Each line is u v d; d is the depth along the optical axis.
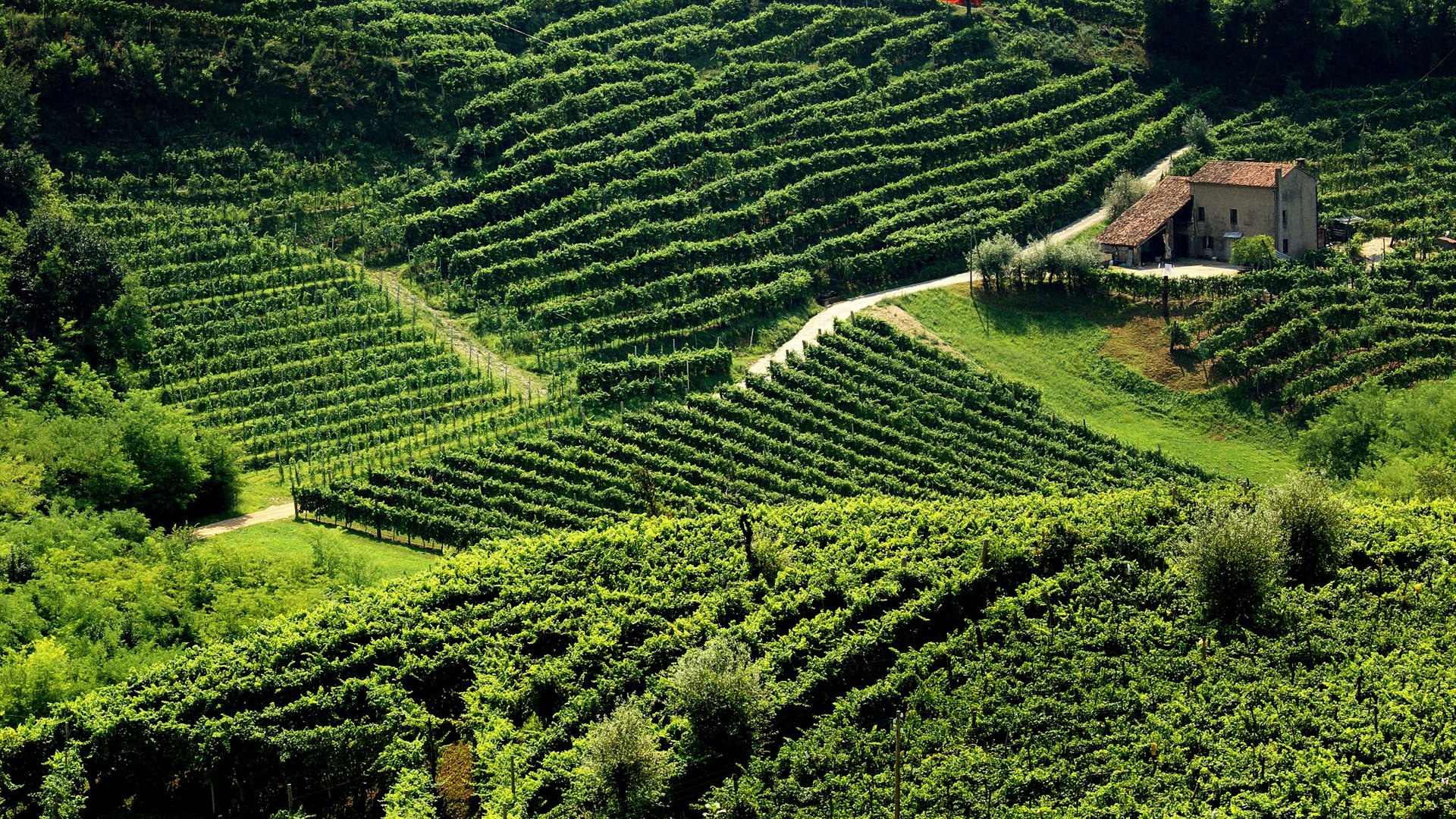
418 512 115.69
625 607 87.50
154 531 111.62
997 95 184.50
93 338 134.50
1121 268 153.00
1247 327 135.50
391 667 82.44
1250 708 76.56
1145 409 134.25
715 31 191.00
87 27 161.62
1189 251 157.38
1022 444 125.44
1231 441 129.38
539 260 150.25
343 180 162.00
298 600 96.50
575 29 189.75
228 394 132.00
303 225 156.38
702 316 144.75
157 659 88.62
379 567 106.00
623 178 165.25
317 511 119.12
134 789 77.19
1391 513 98.25
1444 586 87.50
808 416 128.00
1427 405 120.12
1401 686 77.19
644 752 70.69
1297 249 152.62
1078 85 185.50
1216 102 184.62
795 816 69.88
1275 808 68.44
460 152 165.50
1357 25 187.00
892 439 125.38
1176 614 86.50
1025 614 87.62
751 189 164.38
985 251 149.50
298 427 129.88
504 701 79.00
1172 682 79.38
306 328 140.00
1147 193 163.25
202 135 161.25
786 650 82.25
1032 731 76.44
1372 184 166.50
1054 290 149.38
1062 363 140.50
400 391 134.25
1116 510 96.56
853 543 94.50
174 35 165.50
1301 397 129.88
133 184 154.38
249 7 175.12
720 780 74.69
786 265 153.00
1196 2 190.12
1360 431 121.94
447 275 151.00
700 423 127.50
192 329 138.38
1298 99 182.12
